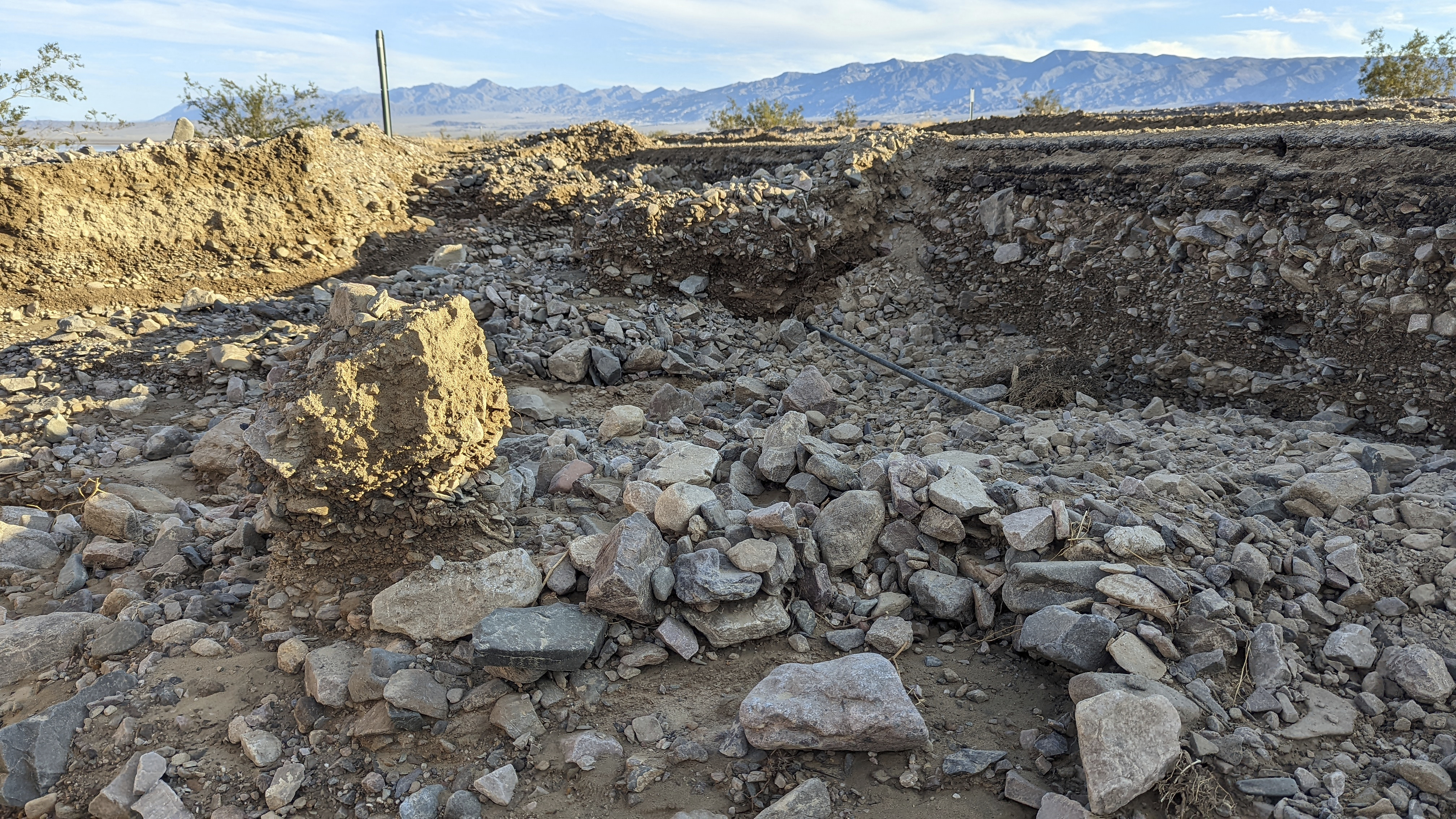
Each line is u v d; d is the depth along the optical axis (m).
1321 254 7.27
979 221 10.92
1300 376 7.44
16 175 8.69
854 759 3.26
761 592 4.05
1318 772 3.08
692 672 3.77
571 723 3.46
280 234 10.68
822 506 4.91
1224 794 3.00
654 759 3.28
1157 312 8.59
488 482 4.38
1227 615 3.69
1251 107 16.86
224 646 3.91
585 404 7.60
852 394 8.68
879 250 11.81
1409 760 3.08
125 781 3.13
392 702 3.35
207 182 10.35
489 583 3.87
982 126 18.05
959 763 3.21
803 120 33.53
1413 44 23.62
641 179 15.13
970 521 4.42
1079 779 3.13
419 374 3.87
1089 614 3.72
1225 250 8.02
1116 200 9.29
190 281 9.88
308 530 4.00
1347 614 3.83
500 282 9.78
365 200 12.03
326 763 3.28
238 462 5.90
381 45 18.03
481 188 13.50
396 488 3.98
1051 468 5.68
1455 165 6.52
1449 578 3.89
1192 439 6.36
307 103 19.91
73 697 3.51
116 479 5.83
